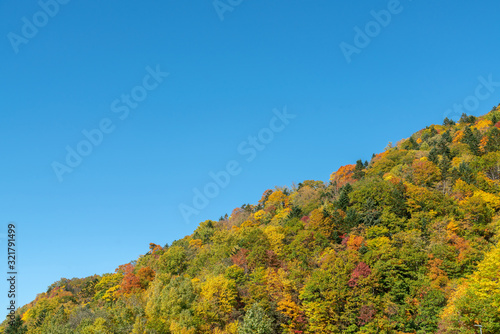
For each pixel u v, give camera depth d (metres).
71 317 94.44
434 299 65.50
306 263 83.88
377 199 97.94
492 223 81.00
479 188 95.00
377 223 90.56
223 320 75.81
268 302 75.44
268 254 88.88
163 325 73.19
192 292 81.44
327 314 69.75
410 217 92.81
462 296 56.19
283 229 101.44
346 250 82.94
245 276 85.94
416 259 73.62
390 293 69.81
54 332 83.50
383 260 75.44
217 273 89.06
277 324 74.44
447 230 80.75
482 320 50.84
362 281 70.00
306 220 105.44
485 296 53.59
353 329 66.50
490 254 57.84
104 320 76.56
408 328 64.75
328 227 94.75
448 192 98.25
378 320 65.00
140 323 71.56
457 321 54.84
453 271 71.19
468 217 82.00
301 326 73.38
